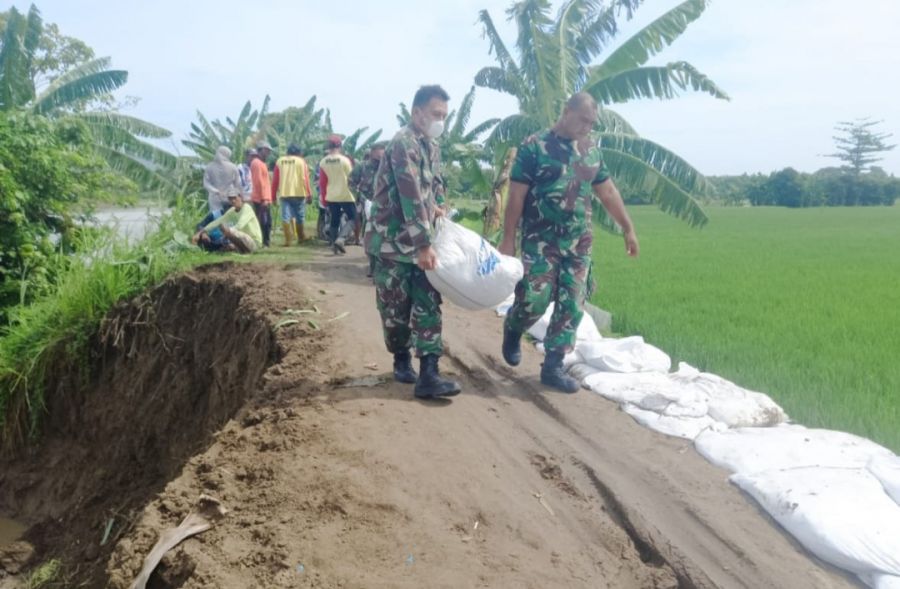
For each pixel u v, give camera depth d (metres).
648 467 4.17
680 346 7.16
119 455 8.25
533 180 5.09
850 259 17.53
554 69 10.05
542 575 3.12
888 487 3.62
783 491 3.61
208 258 10.41
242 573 3.04
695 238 26.00
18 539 7.68
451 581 3.01
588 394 5.41
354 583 2.97
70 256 11.78
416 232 4.36
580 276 5.25
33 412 8.98
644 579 3.18
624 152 10.20
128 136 16.34
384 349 5.99
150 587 3.16
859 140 99.25
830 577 3.16
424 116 4.47
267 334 6.74
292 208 13.09
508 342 5.46
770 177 74.38
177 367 8.40
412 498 3.61
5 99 14.95
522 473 4.05
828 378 6.09
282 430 4.28
